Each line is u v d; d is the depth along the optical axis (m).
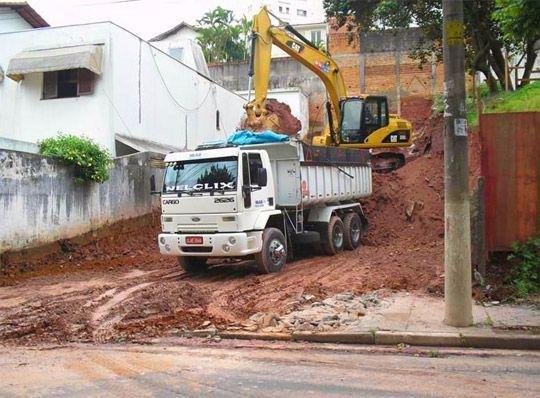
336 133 21.77
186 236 12.38
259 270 12.77
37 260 14.67
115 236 17.64
